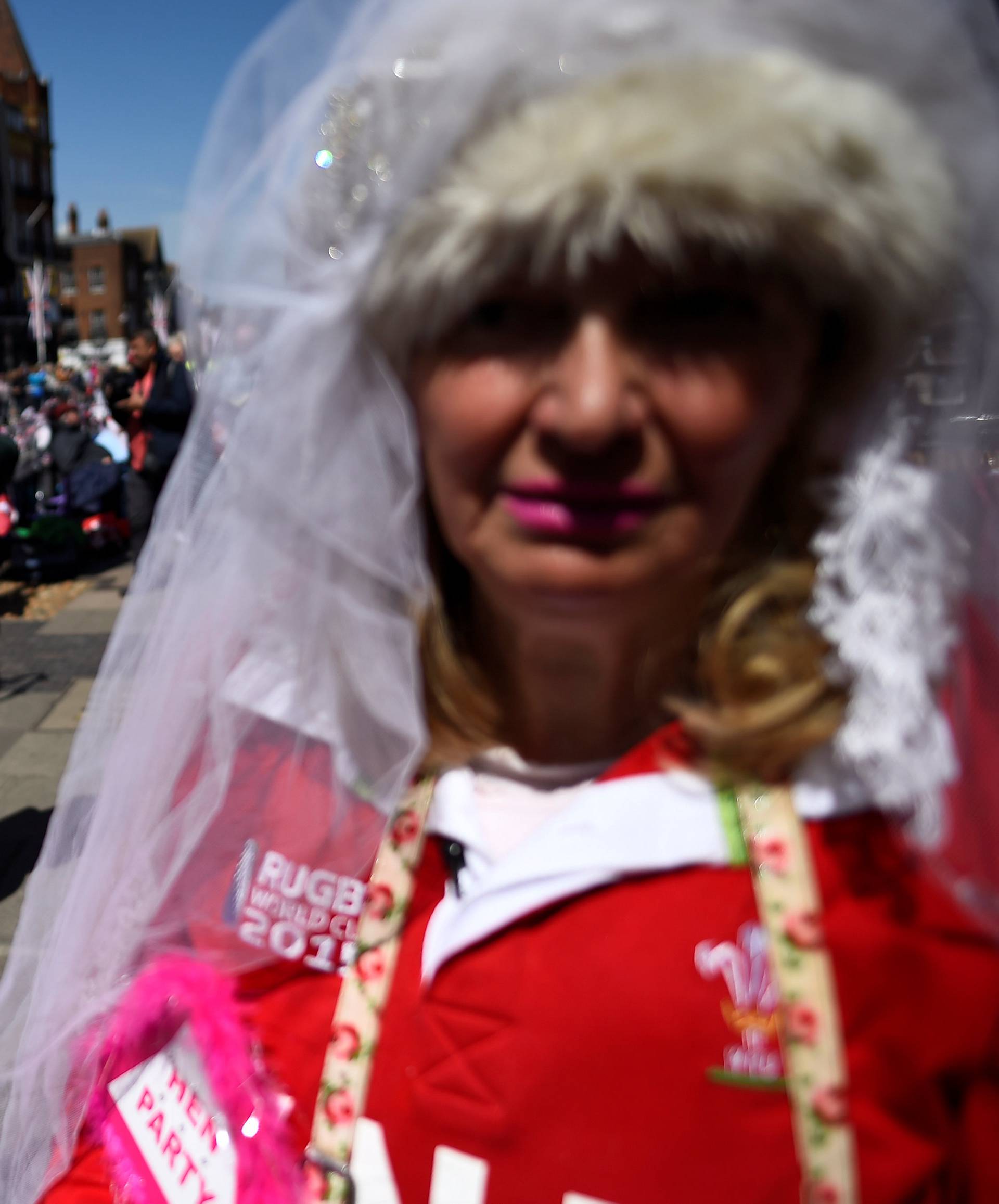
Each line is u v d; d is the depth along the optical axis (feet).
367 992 2.41
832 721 2.20
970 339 2.15
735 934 2.18
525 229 1.83
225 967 2.57
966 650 2.25
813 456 2.23
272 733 2.59
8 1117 2.95
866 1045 2.11
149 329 22.54
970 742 2.20
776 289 1.92
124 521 26.12
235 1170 2.38
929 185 1.92
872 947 2.13
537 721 2.56
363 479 2.32
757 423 1.99
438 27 1.95
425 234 1.94
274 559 2.44
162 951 2.66
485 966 2.30
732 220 1.79
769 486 2.30
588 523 2.00
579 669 2.45
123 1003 2.67
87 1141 2.83
